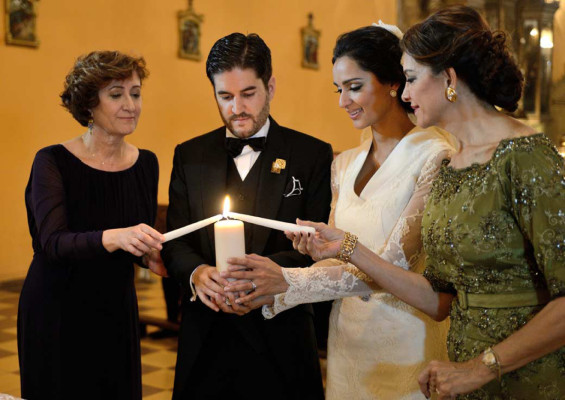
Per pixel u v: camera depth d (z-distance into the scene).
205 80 10.23
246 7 10.85
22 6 7.82
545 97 14.11
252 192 2.35
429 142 2.11
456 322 1.71
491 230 1.58
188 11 9.81
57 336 2.35
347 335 2.22
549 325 1.45
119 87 2.34
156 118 9.48
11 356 5.16
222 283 2.01
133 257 2.51
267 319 2.26
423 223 1.80
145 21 9.29
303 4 11.95
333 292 2.00
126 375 2.50
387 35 2.10
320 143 2.43
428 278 1.83
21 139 7.92
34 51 8.01
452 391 1.53
